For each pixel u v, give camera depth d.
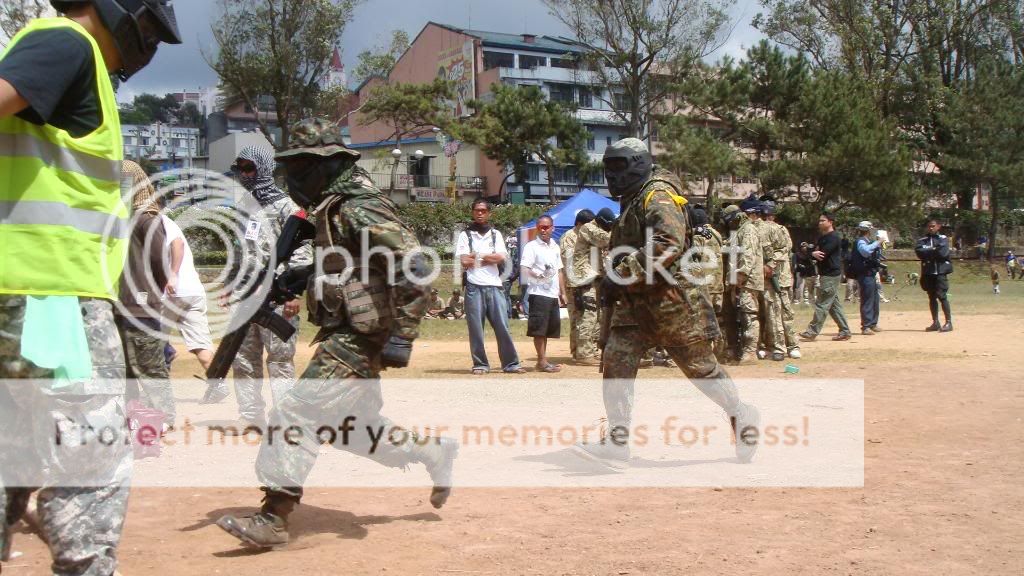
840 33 48.06
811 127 41.66
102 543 3.06
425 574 3.93
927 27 49.91
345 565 4.05
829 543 4.32
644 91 45.41
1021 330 16.23
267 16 35.34
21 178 2.93
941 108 49.38
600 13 42.47
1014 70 49.12
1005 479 5.54
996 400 8.52
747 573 3.90
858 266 16.34
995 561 4.03
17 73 2.72
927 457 6.16
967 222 51.69
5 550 3.08
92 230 3.05
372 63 55.12
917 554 4.13
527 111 51.72
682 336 5.87
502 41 69.50
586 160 53.84
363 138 69.88
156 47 3.31
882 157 39.62
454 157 54.88
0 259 2.92
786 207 44.31
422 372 11.51
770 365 11.73
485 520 4.79
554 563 4.06
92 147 3.03
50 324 2.93
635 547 4.29
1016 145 47.03
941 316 20.17
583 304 12.46
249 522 4.24
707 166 39.91
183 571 3.98
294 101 37.00
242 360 7.40
